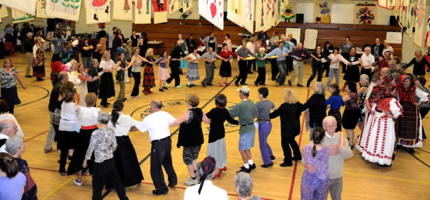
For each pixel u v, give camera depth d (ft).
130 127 19.26
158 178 18.89
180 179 21.12
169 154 19.24
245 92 21.26
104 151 16.34
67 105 20.72
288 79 52.01
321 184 14.44
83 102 30.78
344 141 15.12
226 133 29.50
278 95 42.16
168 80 45.01
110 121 18.71
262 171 22.49
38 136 27.94
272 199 19.16
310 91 44.37
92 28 76.69
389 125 23.34
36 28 74.90
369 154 23.86
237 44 71.36
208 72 46.47
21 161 13.32
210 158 12.07
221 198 11.53
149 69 41.09
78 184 20.30
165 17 30.09
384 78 23.63
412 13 32.86
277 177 21.70
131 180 19.40
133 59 39.09
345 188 20.74
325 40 68.85
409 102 25.22
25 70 55.47
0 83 29.94
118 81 37.40
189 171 20.17
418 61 40.34
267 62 68.23
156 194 19.21
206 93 42.78
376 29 67.00
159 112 18.63
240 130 21.59
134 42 62.39
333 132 14.73
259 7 20.49
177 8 32.09
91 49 50.49
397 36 66.08
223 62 46.52
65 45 47.11
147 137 28.12
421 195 20.20
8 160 11.47
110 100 38.65
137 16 28.19
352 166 23.80
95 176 16.48
